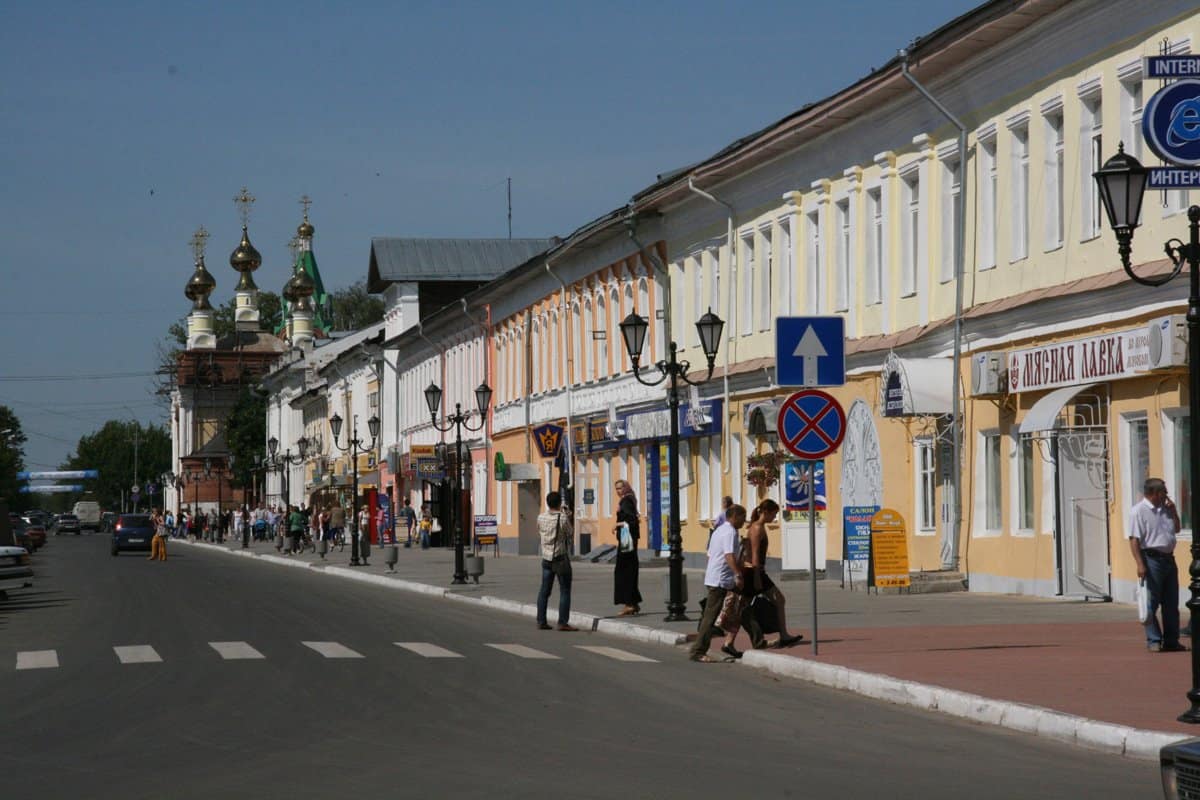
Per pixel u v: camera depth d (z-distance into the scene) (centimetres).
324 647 2448
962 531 3297
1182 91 1569
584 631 2878
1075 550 2869
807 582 3862
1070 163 2889
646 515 5391
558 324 6450
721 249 4719
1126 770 1305
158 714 1658
